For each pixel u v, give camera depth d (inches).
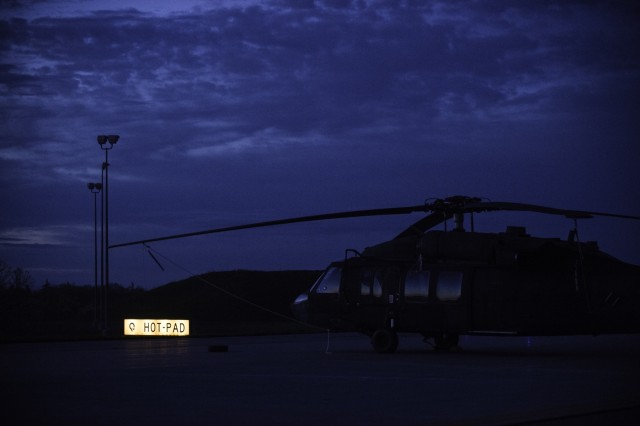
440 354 964.0
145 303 2701.8
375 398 516.7
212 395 538.9
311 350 1050.1
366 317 977.5
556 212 785.6
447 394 534.3
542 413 436.5
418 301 936.9
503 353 975.6
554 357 904.3
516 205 826.8
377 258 987.3
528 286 879.1
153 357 924.0
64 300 2910.9
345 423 414.6
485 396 521.3
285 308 2471.7
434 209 904.9
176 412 459.2
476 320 901.8
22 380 647.8
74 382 629.0
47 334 1680.6
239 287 2645.2
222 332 1702.8
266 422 420.2
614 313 847.1
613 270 860.6
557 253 880.3
